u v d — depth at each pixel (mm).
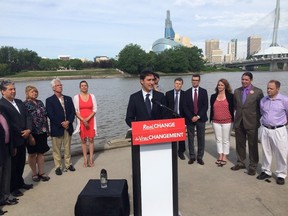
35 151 4988
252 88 5070
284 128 4586
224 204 4051
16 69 89938
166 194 3301
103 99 31891
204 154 6504
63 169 5730
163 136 3137
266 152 4820
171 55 88250
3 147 4012
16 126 4391
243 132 5266
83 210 3412
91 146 5863
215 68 108125
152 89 3854
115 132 16219
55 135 5328
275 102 4574
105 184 3625
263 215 3729
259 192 4410
